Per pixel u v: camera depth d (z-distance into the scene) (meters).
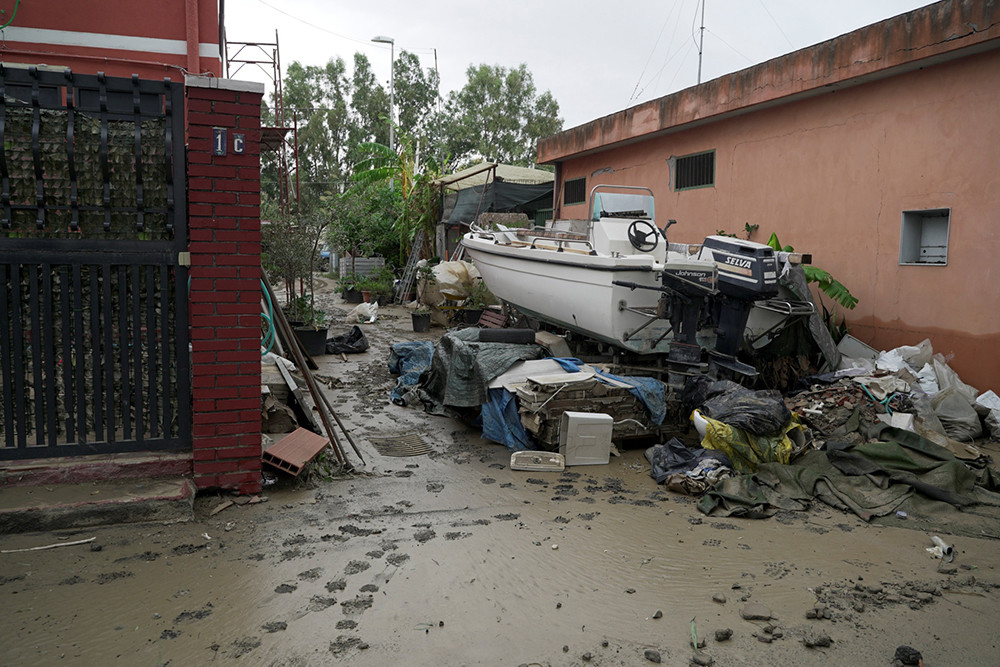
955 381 6.92
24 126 3.98
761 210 9.62
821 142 8.69
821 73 8.22
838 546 4.05
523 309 9.46
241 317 4.35
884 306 8.00
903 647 2.87
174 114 4.16
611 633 3.00
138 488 4.14
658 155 11.61
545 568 3.65
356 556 3.72
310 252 10.97
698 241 10.80
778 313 7.28
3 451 4.11
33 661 2.67
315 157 44.25
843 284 8.48
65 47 6.32
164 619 3.01
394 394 7.88
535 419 5.65
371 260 22.03
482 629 3.01
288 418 5.71
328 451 5.59
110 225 4.16
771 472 5.09
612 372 7.14
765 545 4.04
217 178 4.20
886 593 3.44
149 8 6.52
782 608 3.26
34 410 4.18
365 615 3.09
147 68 6.53
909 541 4.14
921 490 4.74
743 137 9.86
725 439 5.23
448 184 17.12
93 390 4.27
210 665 2.68
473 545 3.92
